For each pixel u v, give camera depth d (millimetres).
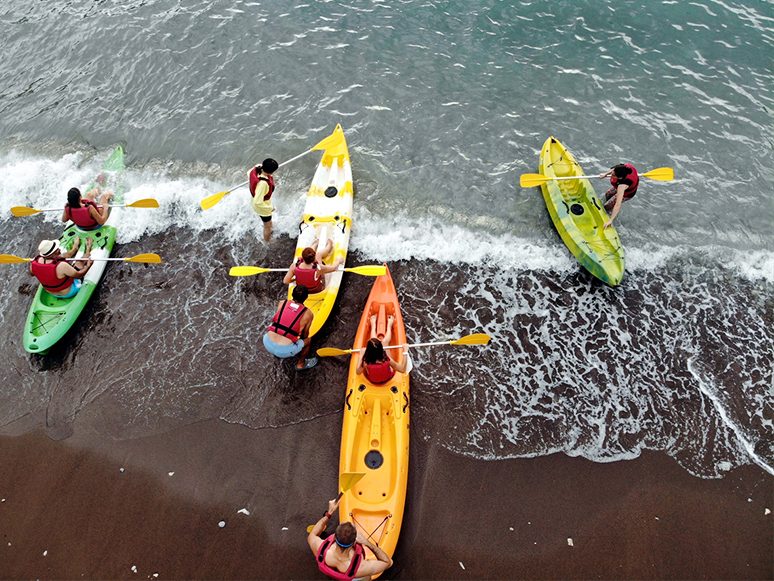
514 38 10688
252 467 5633
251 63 10586
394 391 5695
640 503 5320
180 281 7586
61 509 5324
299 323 5820
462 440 5840
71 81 10742
